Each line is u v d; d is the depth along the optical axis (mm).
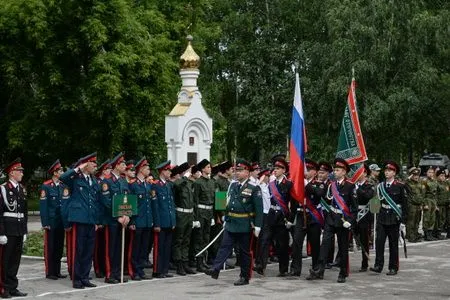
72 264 13484
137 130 29078
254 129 41469
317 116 37406
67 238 13805
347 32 33625
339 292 12664
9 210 12195
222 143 41594
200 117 21828
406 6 33938
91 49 27328
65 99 28281
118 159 14195
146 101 28859
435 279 14273
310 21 39719
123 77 28531
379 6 33375
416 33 33719
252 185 13500
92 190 13484
